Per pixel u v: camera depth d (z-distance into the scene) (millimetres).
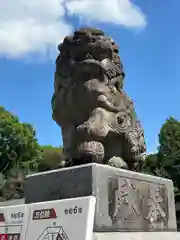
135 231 4098
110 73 4781
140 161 4855
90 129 4340
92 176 3811
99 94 4551
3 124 27750
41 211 3539
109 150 4609
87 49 4656
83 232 3145
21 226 3648
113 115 4621
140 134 4957
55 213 3416
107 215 3838
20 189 16047
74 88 4645
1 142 27000
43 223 3475
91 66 4598
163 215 4559
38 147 30203
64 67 4758
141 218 4230
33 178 4355
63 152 4781
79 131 4363
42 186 4230
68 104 4688
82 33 4660
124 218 4012
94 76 4660
